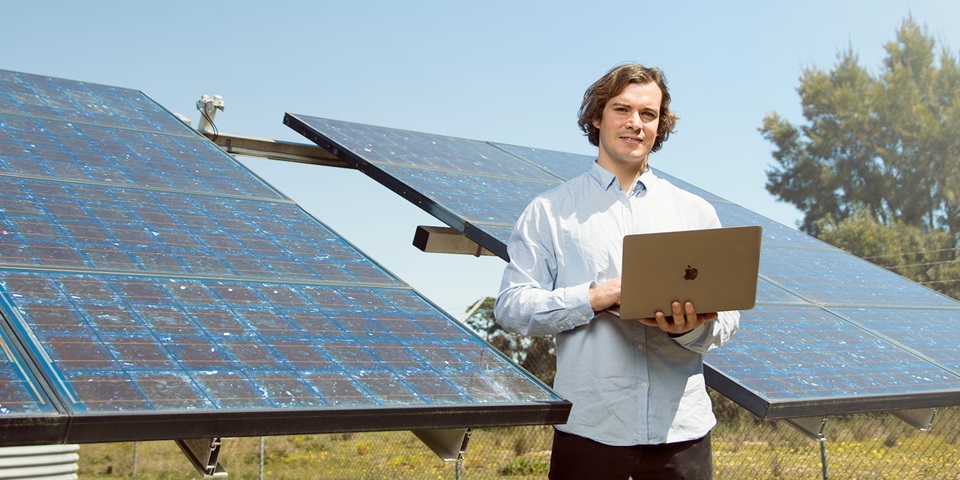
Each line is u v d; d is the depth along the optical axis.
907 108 29.03
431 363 3.26
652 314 2.88
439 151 7.05
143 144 5.26
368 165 5.86
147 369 2.65
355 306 3.65
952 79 29.52
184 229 4.02
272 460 13.39
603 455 3.12
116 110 5.95
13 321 2.72
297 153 6.77
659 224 3.34
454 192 5.74
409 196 5.51
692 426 3.18
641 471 3.17
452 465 12.82
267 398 2.68
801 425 4.26
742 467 11.98
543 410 3.08
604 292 3.03
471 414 2.96
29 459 6.56
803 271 6.31
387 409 2.80
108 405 2.40
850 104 29.59
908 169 29.03
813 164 30.11
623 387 3.13
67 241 3.52
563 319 3.09
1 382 2.37
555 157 8.17
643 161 3.44
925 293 6.75
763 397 3.65
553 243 3.32
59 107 5.64
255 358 2.92
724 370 3.89
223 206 4.52
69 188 4.15
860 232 27.22
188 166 5.05
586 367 3.17
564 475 3.21
